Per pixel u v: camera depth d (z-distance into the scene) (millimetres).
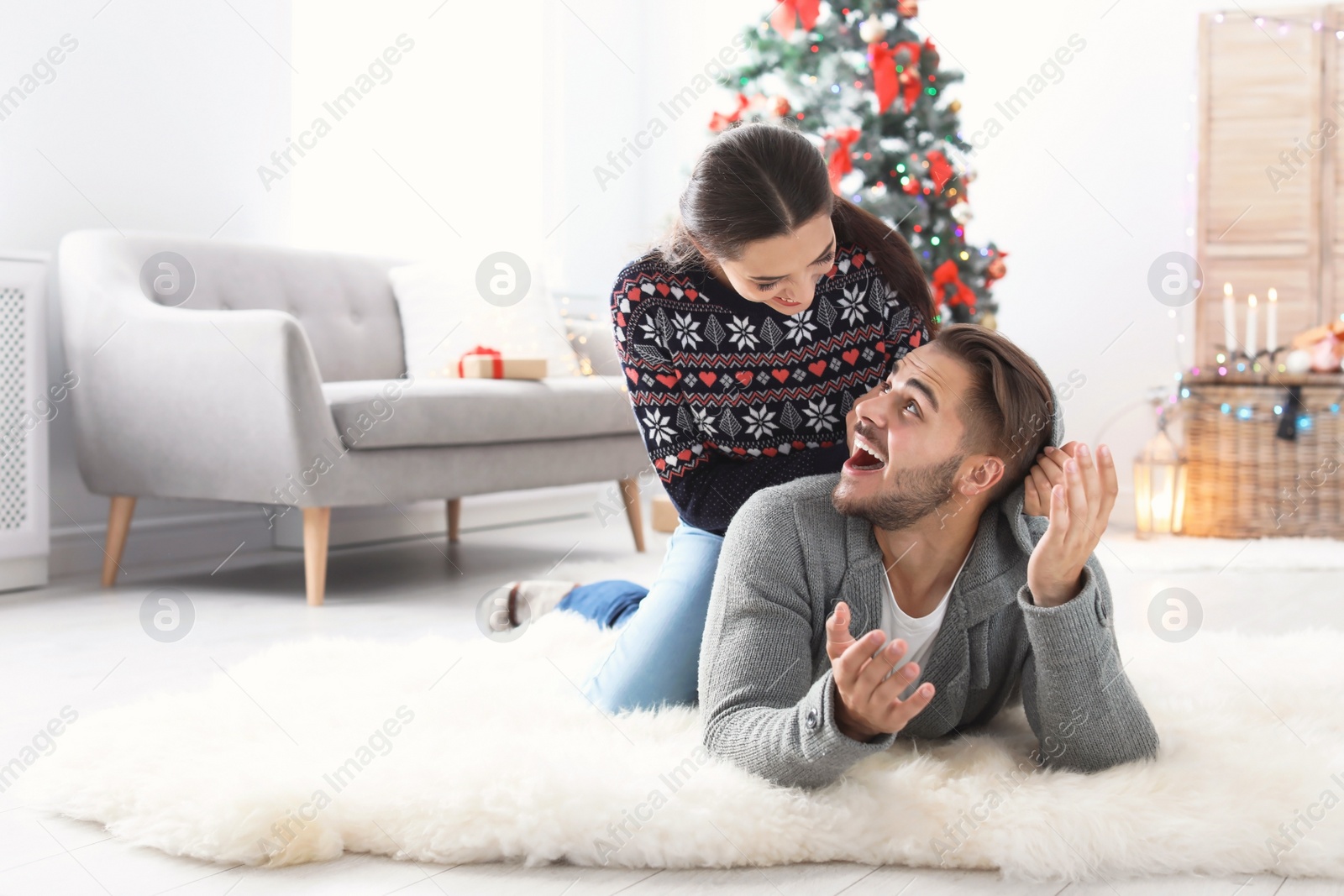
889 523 1072
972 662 1122
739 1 4504
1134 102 3896
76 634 2002
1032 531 1129
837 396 1399
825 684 937
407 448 2482
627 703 1308
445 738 1172
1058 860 927
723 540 1245
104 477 2584
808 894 904
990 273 3287
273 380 2291
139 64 2908
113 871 951
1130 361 3916
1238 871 939
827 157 3023
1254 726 1229
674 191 4684
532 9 4176
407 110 3691
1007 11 4027
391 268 3281
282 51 3275
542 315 3342
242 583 2602
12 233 2662
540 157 4242
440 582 2619
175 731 1224
